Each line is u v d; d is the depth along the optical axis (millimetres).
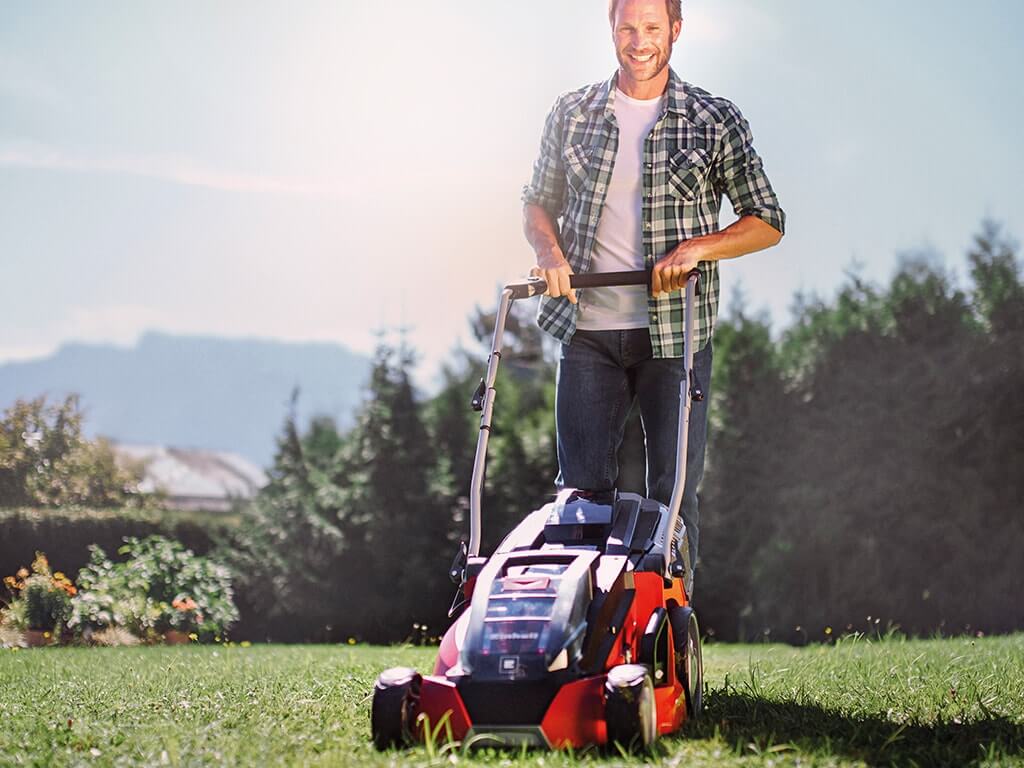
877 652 7379
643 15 4824
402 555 18062
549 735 3605
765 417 16469
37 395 20234
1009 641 8805
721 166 4969
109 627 11695
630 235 4957
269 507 18875
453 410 18844
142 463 22641
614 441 5074
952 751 3814
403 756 3570
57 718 4582
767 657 7895
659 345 4875
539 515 4305
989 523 15539
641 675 3615
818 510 15945
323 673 6215
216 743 3934
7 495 19453
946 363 16047
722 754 3629
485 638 3725
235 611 12984
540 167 5199
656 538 4191
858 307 17125
